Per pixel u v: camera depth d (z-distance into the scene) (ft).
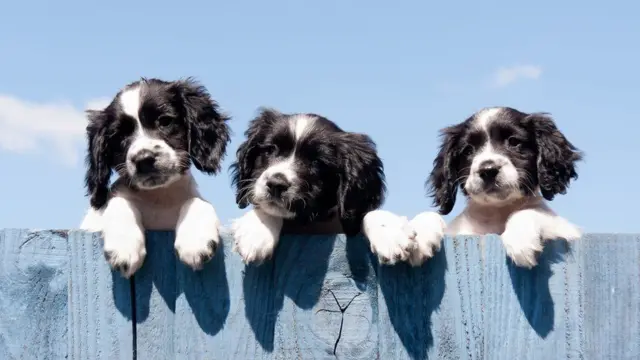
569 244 2.50
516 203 3.51
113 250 2.52
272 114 3.40
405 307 2.50
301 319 2.51
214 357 2.51
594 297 2.48
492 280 2.51
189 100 3.57
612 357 2.45
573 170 3.63
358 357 2.49
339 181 3.19
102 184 3.44
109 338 2.51
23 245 2.54
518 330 2.48
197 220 2.63
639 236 2.49
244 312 2.52
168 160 3.34
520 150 3.57
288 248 2.54
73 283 2.53
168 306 2.54
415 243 2.49
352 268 2.53
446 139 3.78
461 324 2.49
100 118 3.51
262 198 3.04
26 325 2.51
